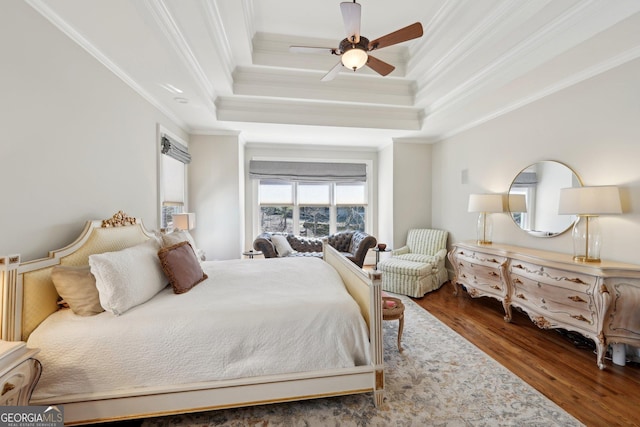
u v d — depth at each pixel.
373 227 5.66
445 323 2.90
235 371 1.52
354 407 1.70
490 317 3.06
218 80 3.07
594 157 2.42
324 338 1.63
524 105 3.10
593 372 2.03
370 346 1.69
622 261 2.21
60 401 1.36
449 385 1.90
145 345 1.45
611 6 1.76
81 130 1.93
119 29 1.83
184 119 3.66
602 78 2.34
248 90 3.45
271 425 1.57
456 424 1.56
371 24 2.73
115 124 2.31
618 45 2.03
